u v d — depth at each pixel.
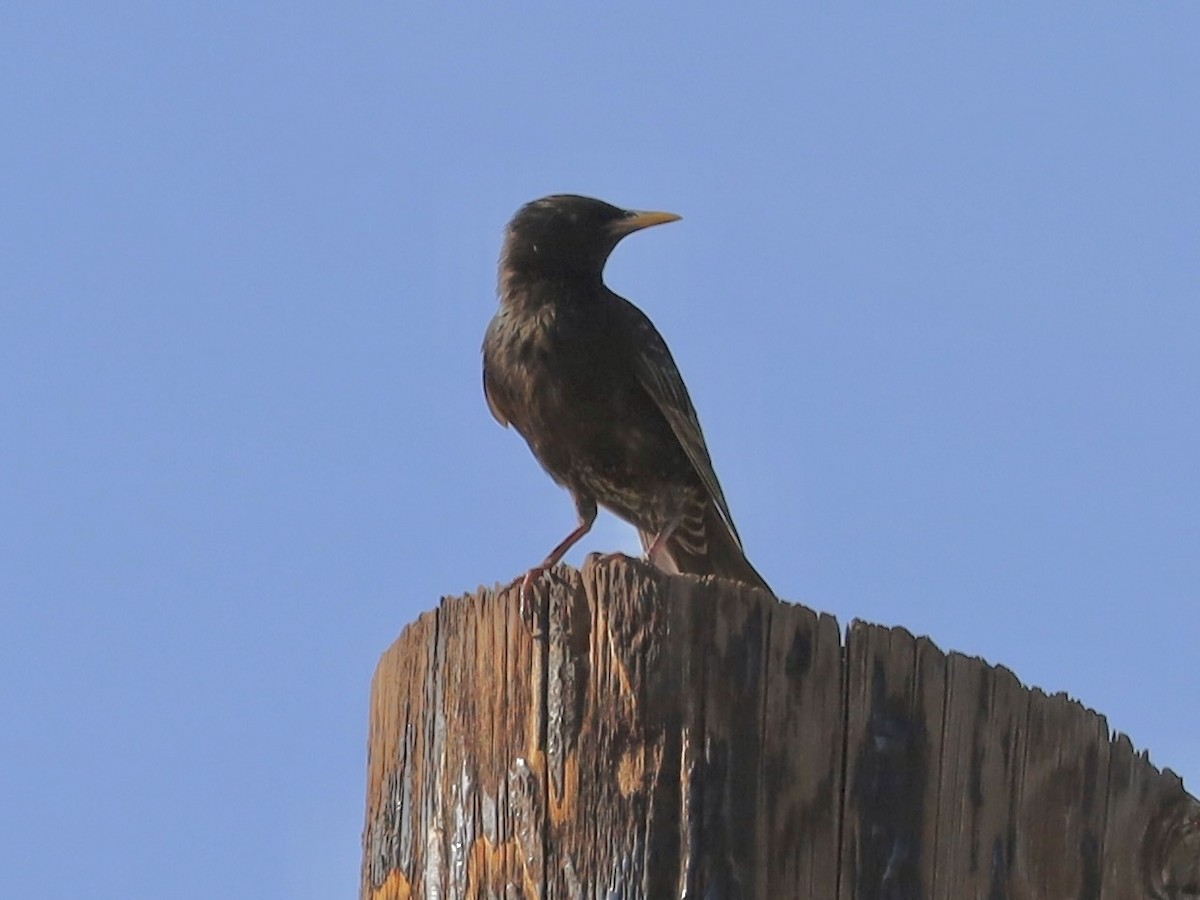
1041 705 8.47
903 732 8.17
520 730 8.45
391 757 9.34
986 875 8.17
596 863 8.03
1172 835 8.66
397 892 9.02
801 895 7.92
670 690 8.11
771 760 8.05
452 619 9.01
